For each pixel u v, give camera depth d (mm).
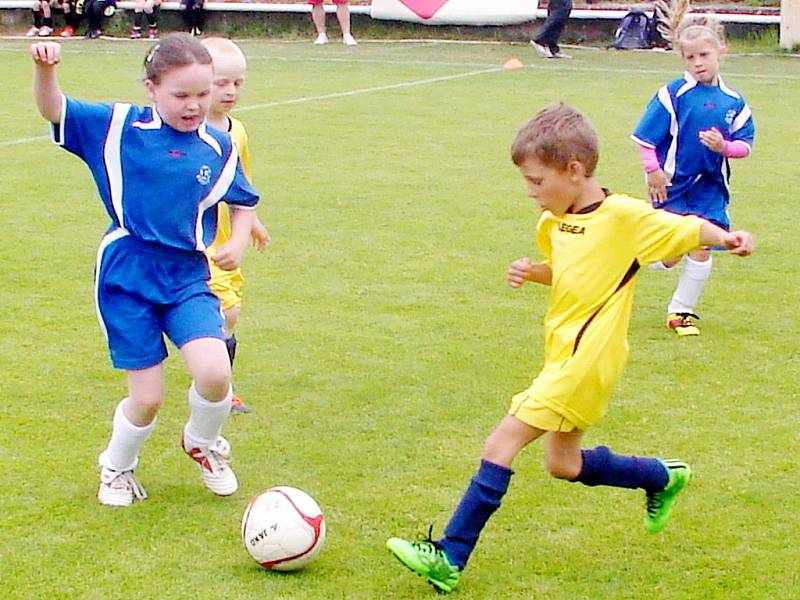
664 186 8461
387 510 5492
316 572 4914
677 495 5520
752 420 6629
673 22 8969
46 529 5281
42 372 7371
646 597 4738
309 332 8195
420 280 9484
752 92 19969
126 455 5512
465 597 4723
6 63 24375
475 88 20750
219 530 5285
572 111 4719
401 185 13023
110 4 30109
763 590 4793
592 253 4660
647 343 8016
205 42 6453
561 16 25391
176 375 7418
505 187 12953
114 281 5297
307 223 11312
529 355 7758
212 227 5559
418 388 7148
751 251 4477
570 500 5598
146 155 5234
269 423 6582
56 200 12250
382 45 28500
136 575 4875
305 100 19328
